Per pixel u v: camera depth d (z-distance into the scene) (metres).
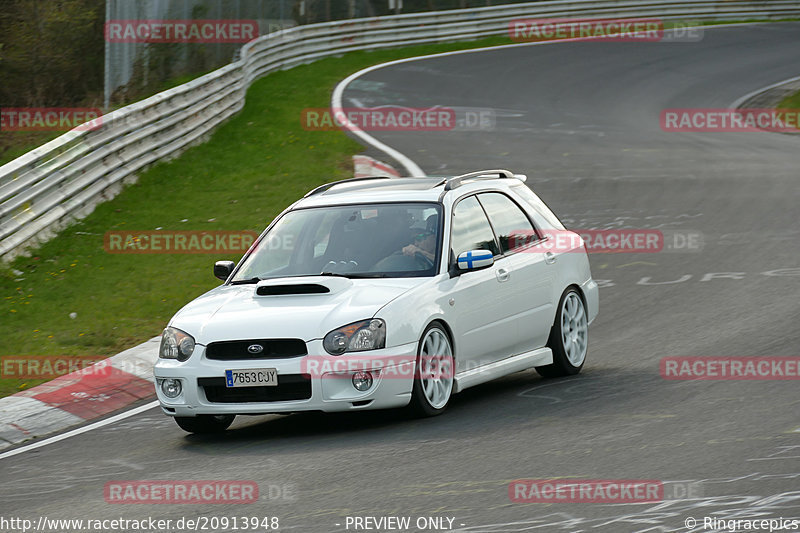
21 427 28.66
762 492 18.25
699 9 156.38
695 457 20.59
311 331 24.80
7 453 26.58
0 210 48.59
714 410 24.33
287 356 24.88
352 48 125.88
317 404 24.58
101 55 114.88
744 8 160.38
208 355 25.39
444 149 72.75
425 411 25.75
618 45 137.00
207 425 27.02
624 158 70.81
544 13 144.62
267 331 25.00
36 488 22.72
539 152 72.94
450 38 136.38
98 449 26.00
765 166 66.50
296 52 115.12
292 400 24.78
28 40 112.44
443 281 26.66
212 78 77.38
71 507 20.83
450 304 26.55
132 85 103.00
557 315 30.23
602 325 36.34
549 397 27.27
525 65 119.56
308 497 19.84
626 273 43.41
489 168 65.31
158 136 67.94
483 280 27.72
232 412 25.05
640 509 17.78
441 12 135.25
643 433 22.70
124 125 62.38
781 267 42.00
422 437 23.84
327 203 29.33
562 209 56.03
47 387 31.92
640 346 32.81
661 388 27.11
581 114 92.44
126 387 31.95
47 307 42.94
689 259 44.72
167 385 25.83
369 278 26.70
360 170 63.69
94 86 114.69
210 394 25.39
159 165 67.19
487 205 29.55
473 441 23.06
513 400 27.30
